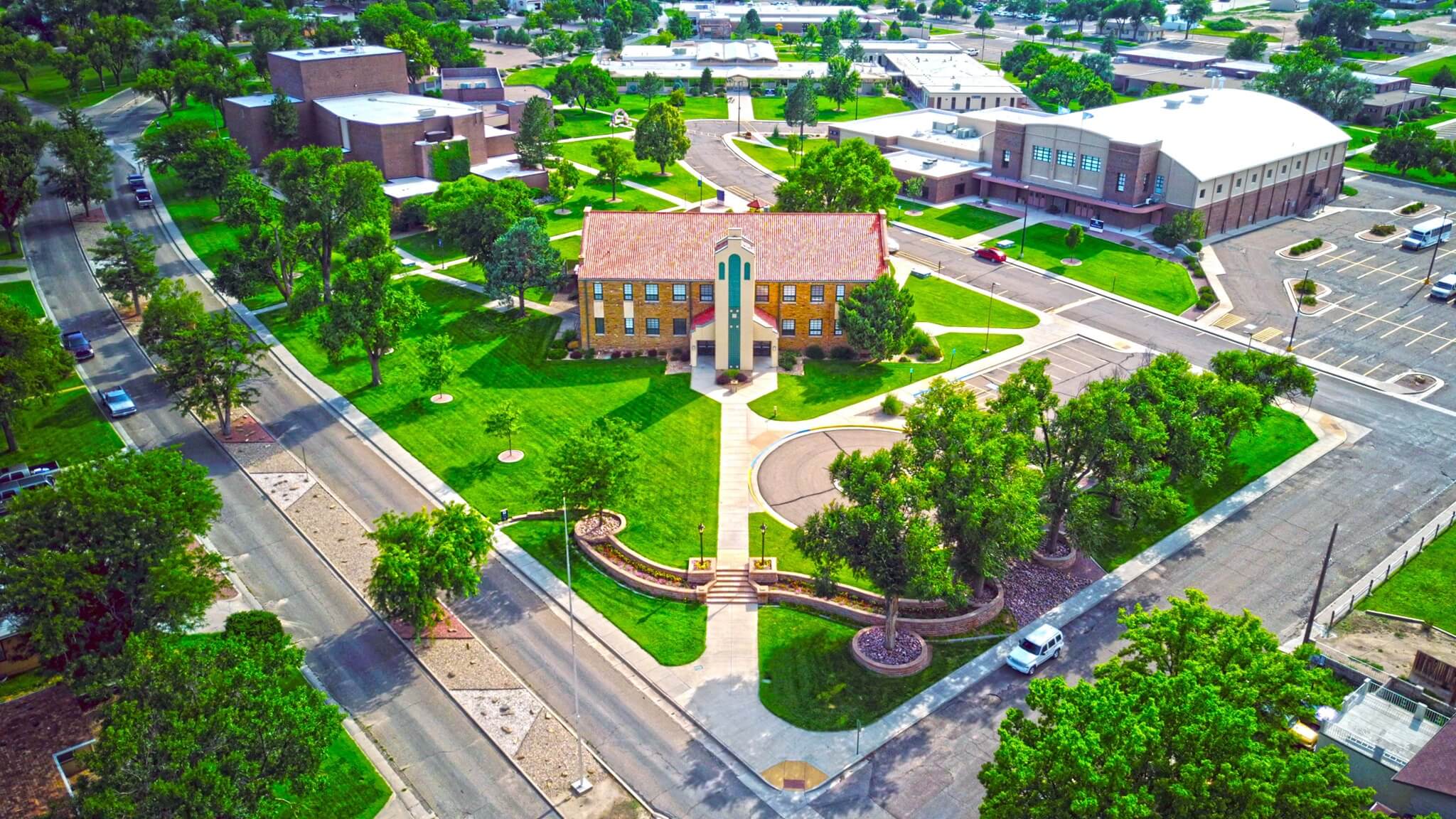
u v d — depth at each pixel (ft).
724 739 201.46
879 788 190.08
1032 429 244.42
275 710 163.73
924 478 219.41
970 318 396.98
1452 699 205.87
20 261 440.04
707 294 355.15
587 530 262.06
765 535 260.21
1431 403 334.03
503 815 184.03
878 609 235.61
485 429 313.53
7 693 208.64
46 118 645.10
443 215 432.25
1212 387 280.72
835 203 426.51
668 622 234.17
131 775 150.71
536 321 390.42
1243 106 542.98
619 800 187.73
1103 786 139.33
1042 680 161.38
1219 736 143.23
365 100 582.76
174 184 536.83
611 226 363.97
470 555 226.79
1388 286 429.38
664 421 318.45
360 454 302.45
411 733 202.39
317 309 364.17
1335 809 139.33
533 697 211.82
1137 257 460.14
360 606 239.50
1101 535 249.55
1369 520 272.31
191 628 202.59
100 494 193.77
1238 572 252.42
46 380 294.66
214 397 303.27
